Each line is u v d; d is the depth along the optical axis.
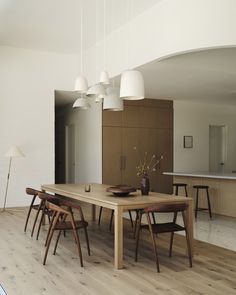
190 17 4.83
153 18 5.43
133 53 5.93
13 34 6.77
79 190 4.88
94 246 4.44
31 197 7.71
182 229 3.75
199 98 9.18
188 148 9.78
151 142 9.19
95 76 7.32
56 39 7.05
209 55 5.85
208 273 3.45
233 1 4.49
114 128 8.66
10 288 3.03
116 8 5.53
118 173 8.70
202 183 7.22
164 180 9.35
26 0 5.26
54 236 4.93
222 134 10.59
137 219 4.41
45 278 3.28
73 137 10.22
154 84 7.28
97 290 2.99
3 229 5.37
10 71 7.54
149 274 3.41
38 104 7.82
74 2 5.32
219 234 5.24
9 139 7.53
